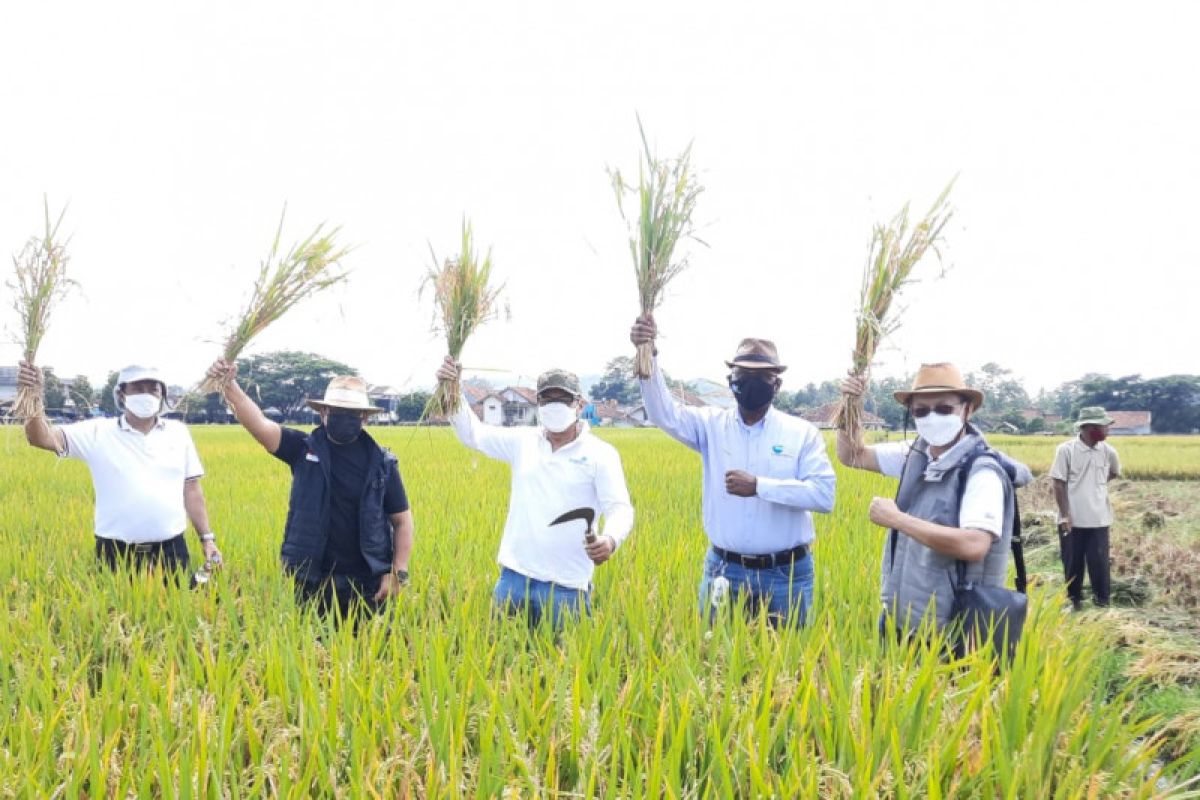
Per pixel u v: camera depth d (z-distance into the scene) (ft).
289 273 15.66
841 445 14.79
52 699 10.47
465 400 16.01
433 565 19.97
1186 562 30.17
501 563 15.21
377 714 9.74
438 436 110.73
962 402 12.86
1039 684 10.85
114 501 17.72
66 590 16.70
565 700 9.80
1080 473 26.25
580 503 14.76
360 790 8.05
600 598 17.16
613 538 13.71
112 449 17.69
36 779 8.46
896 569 13.24
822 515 30.42
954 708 10.09
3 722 9.73
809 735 9.71
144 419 18.07
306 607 14.78
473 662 10.77
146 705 9.59
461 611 14.16
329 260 15.87
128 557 17.80
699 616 13.60
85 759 8.58
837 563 19.26
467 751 9.52
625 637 12.91
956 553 11.98
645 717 9.72
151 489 17.89
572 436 14.96
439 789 8.34
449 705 9.57
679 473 52.60
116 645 13.01
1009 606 11.78
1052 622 15.11
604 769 8.82
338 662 10.69
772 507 14.89
